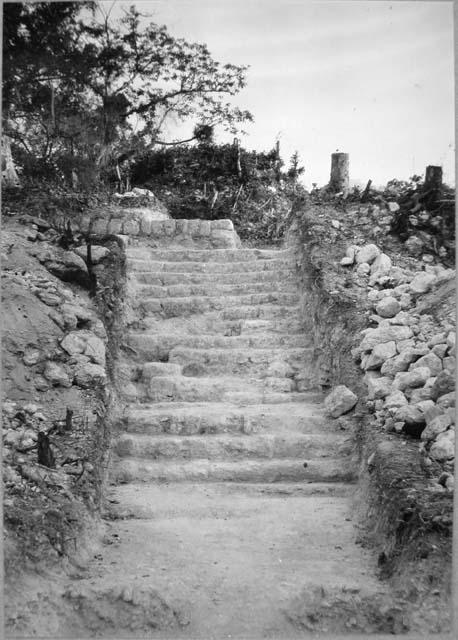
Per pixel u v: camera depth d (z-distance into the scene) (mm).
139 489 4344
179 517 4066
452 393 4277
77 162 7762
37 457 3887
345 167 7824
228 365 5574
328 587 3191
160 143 9039
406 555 3291
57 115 7543
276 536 3787
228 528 3893
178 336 5777
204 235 7531
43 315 4969
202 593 3197
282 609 3129
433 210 6785
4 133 7109
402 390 4617
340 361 5180
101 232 7336
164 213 8969
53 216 6781
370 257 6133
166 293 6410
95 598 3111
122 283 6098
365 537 3758
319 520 3963
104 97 7629
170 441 4691
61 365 4750
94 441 4223
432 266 6023
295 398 5203
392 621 3072
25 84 7098
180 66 7590
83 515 3664
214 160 10195
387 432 4371
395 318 5215
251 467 4496
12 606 2955
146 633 3051
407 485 3689
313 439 4645
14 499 3479
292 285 6547
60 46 7027
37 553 3227
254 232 9977
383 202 7230
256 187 10375
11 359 4574
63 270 5586
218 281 6680
